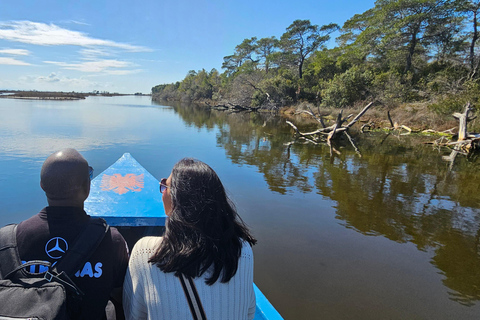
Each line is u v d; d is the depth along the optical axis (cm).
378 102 2755
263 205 654
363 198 720
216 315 118
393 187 812
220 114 3497
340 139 1647
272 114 3619
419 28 3183
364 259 456
